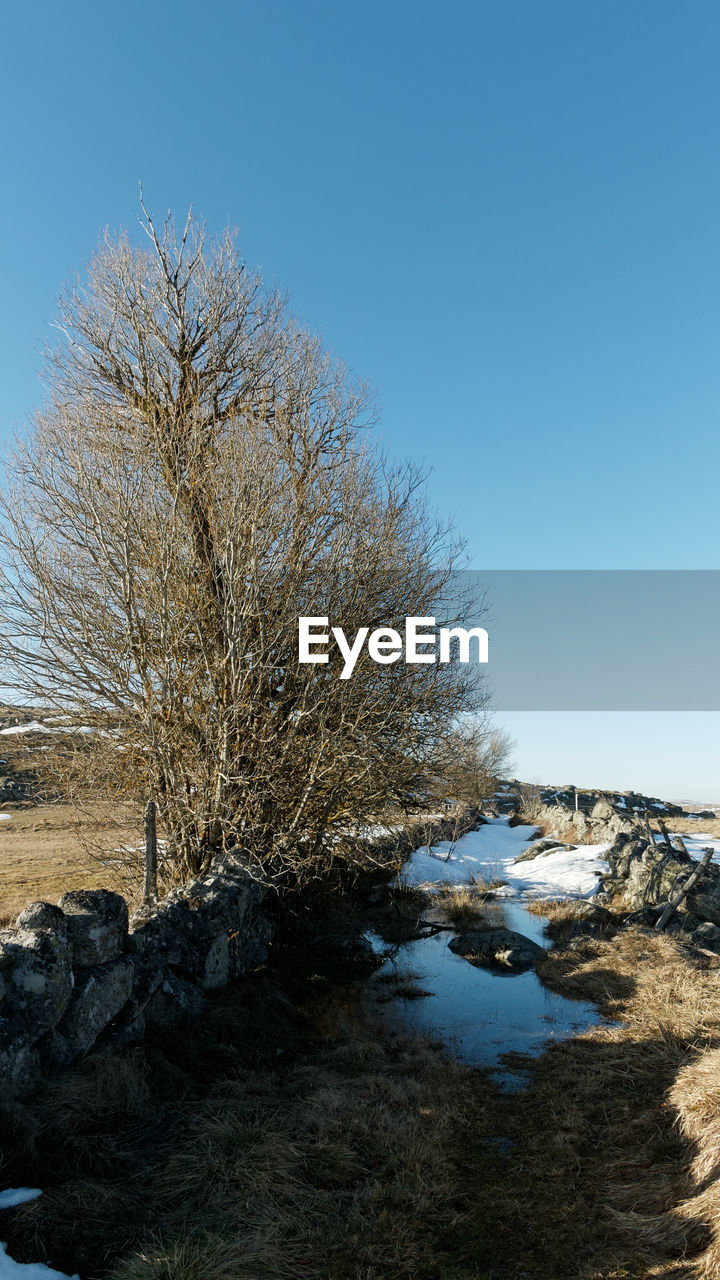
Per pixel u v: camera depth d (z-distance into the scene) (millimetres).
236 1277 3658
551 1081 6680
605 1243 4102
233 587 10086
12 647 10312
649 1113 5535
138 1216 4211
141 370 11703
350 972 10953
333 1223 4293
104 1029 6121
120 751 10789
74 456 10703
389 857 16719
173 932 7895
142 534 10367
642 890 14750
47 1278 3588
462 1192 4770
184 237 11992
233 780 9820
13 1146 4418
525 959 11422
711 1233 3785
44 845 21766
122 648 10430
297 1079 6578
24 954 5312
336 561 11172
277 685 11102
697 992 8242
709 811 60594
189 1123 5352
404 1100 6055
